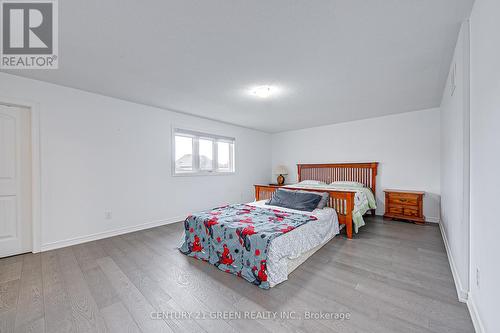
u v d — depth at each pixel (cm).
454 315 149
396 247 274
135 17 153
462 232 167
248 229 216
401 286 186
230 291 182
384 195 437
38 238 264
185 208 427
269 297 173
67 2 139
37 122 264
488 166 120
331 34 173
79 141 296
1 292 180
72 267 224
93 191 309
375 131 450
